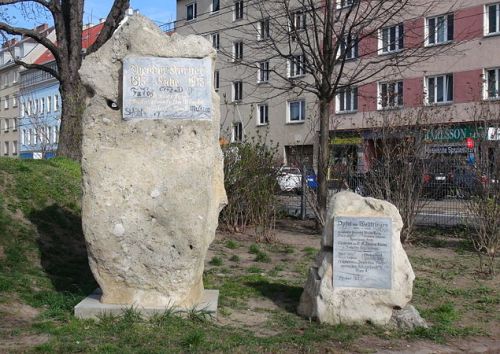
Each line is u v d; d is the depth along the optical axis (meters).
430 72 31.14
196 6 40.97
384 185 12.12
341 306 6.18
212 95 6.38
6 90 72.81
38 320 5.81
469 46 29.84
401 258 6.30
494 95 22.30
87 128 6.21
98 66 6.30
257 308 6.82
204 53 6.32
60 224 9.44
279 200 13.32
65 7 16.94
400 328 6.15
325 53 13.31
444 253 11.12
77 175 11.95
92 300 6.16
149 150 6.16
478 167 11.09
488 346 5.78
